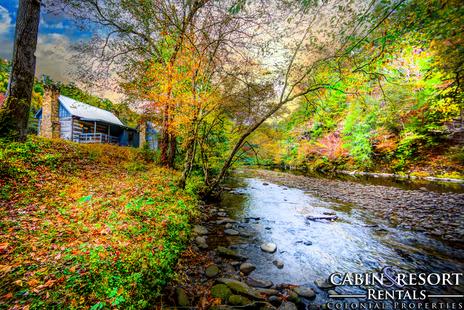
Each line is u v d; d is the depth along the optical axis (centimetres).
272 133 1603
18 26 802
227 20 675
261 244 574
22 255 325
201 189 1010
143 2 701
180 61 795
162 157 1416
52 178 706
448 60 408
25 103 824
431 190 1337
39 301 243
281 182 1855
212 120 1027
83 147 1272
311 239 619
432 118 1916
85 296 265
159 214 595
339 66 631
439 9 328
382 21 420
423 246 570
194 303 320
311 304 346
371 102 1848
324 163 3077
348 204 1047
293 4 579
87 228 443
